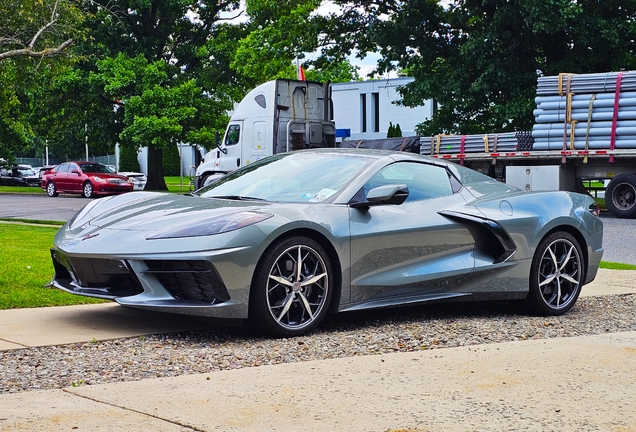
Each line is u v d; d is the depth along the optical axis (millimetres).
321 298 4961
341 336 4926
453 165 5977
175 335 4824
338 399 3365
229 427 2957
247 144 20609
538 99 17953
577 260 6062
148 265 4691
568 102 17484
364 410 3207
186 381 3658
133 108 31141
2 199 27422
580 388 3588
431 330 5203
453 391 3520
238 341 4707
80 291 4992
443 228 5488
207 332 4930
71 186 29844
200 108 32594
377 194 5016
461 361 4121
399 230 5266
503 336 5035
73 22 23609
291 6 30016
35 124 35750
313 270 4949
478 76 23594
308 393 3457
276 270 4773
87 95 32500
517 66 22656
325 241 4984
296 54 28531
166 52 35531
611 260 10102
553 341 4695
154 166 34969
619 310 6164
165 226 4812
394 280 5262
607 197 17156
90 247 4824
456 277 5535
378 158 5531
